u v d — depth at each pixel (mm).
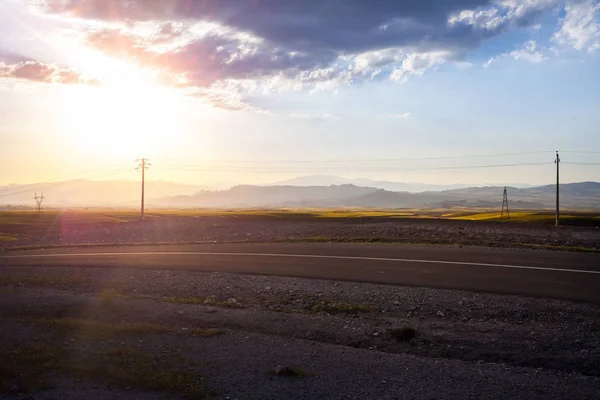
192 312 14867
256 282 20078
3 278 22219
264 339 12195
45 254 33812
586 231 35031
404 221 45000
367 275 20969
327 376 9719
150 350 11258
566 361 10828
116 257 29531
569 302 15664
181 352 11125
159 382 9008
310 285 19266
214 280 20641
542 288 17688
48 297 17031
